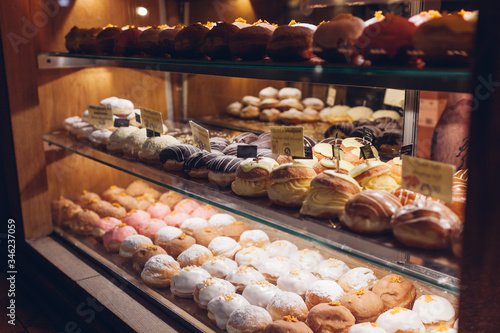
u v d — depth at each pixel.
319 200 1.29
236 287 1.64
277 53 1.36
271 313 1.47
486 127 0.85
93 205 2.41
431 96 1.71
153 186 2.68
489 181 0.86
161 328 1.60
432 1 1.52
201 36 1.65
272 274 1.66
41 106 2.54
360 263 1.71
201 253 1.81
